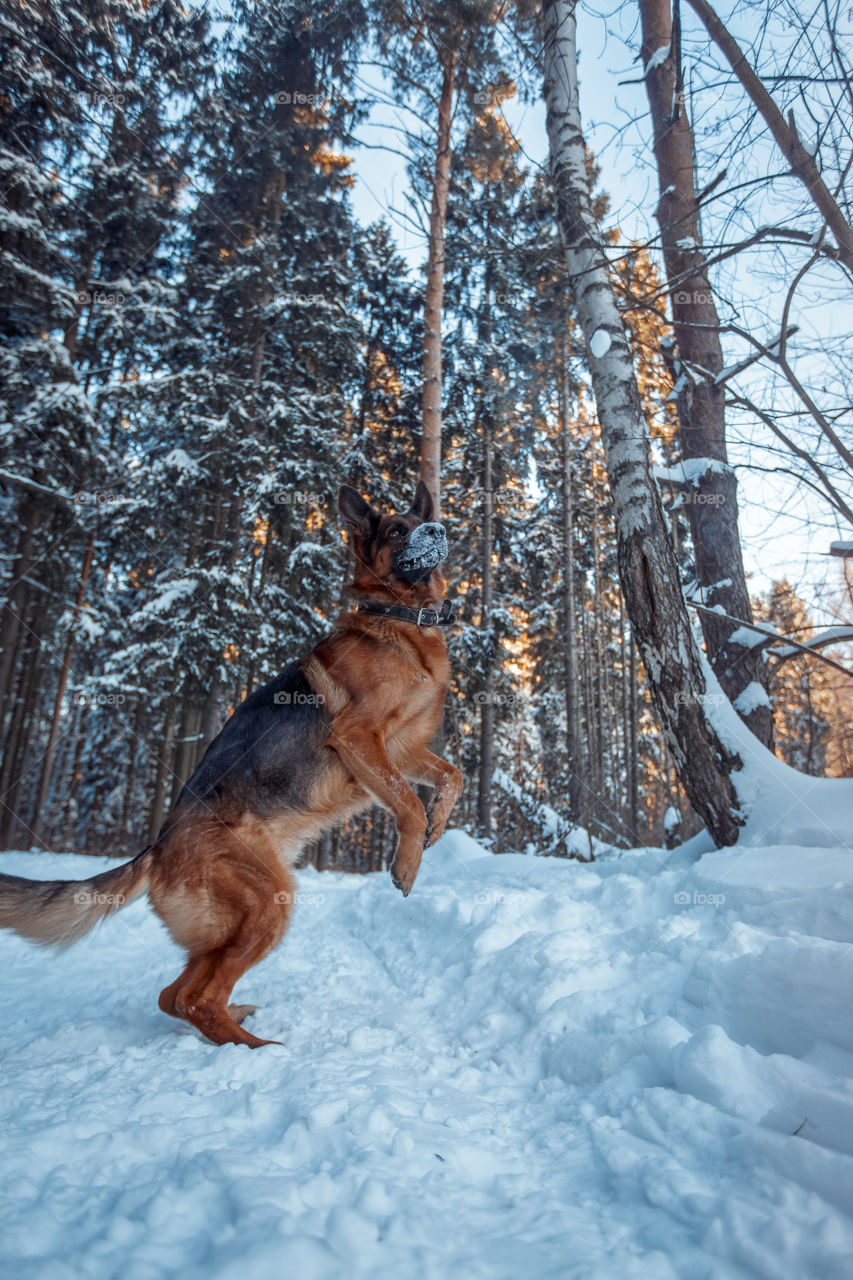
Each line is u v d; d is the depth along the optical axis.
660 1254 1.25
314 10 10.79
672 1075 1.97
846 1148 1.49
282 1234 1.22
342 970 4.30
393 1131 1.75
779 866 3.43
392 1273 1.16
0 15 13.74
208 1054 2.54
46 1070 2.36
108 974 4.43
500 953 3.45
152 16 14.86
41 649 16.70
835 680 9.84
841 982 1.95
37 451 13.30
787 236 4.74
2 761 16.02
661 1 6.68
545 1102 2.14
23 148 14.70
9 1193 1.44
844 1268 1.14
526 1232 1.34
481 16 9.47
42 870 9.88
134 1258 1.18
